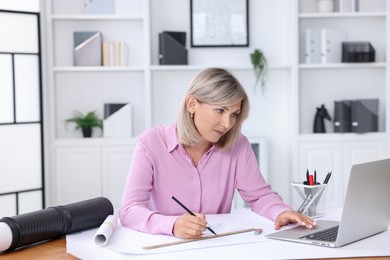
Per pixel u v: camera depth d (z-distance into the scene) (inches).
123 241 62.7
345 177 170.6
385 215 67.8
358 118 169.3
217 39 173.5
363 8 175.9
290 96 171.9
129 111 167.9
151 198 81.7
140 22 171.8
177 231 64.1
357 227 62.2
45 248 63.3
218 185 81.2
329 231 66.5
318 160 170.1
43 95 160.1
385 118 177.2
